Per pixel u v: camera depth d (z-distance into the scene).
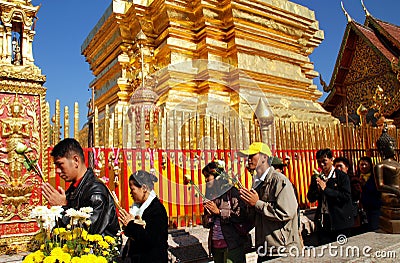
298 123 9.29
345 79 21.28
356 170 10.53
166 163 6.32
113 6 12.70
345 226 6.41
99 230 3.67
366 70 20.20
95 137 6.13
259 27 12.74
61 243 3.19
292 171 8.84
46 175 5.36
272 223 4.88
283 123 8.90
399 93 16.91
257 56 12.38
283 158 8.69
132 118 6.10
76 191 3.83
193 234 6.54
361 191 8.06
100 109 13.83
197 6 11.91
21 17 5.78
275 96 12.25
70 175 3.94
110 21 13.18
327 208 6.60
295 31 13.95
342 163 7.75
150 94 6.17
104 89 14.39
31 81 5.41
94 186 3.83
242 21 12.23
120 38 12.83
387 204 4.67
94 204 3.71
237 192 5.42
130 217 4.48
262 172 5.09
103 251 3.21
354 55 20.80
